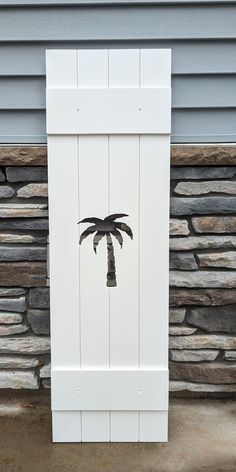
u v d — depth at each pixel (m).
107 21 2.04
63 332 1.97
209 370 2.26
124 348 1.98
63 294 1.95
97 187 1.90
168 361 2.12
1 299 2.23
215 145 2.11
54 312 1.96
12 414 2.21
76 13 2.04
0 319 2.24
